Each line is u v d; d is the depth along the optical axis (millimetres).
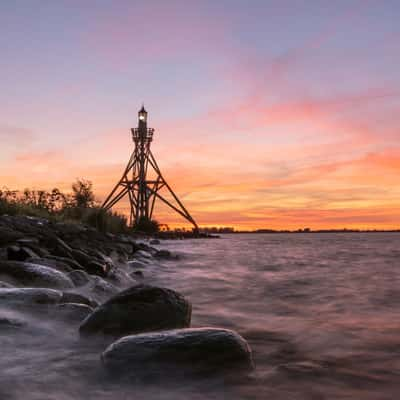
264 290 7316
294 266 12367
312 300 6234
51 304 4180
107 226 26547
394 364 3084
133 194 50219
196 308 5562
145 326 3643
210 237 55656
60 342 3424
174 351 2834
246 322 4637
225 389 2557
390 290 7285
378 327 4344
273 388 2578
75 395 2414
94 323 3598
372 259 15391
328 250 22094
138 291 3854
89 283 6090
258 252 20297
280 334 4051
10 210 15156
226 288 7598
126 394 2451
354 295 6715
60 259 7426
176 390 2518
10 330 3533
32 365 2891
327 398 2441
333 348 3533
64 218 19797
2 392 2439
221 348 2875
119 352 2842
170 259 14875
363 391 2555
